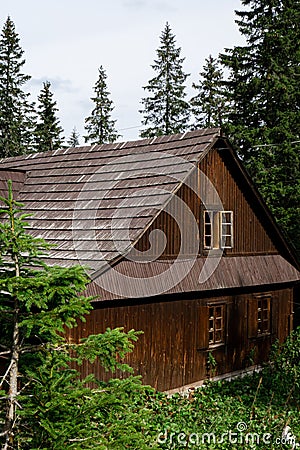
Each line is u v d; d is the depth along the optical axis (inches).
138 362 507.8
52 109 1785.2
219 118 1445.6
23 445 245.0
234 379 591.2
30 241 245.3
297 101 1016.9
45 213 584.1
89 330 461.7
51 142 1776.6
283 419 437.1
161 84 1465.3
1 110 1530.5
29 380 249.4
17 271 246.2
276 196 978.1
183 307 557.0
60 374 256.8
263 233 671.8
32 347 252.2
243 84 1035.9
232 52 1074.7
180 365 551.2
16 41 1558.8
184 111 1471.5
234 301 623.5
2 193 646.5
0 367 428.5
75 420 229.9
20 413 228.2
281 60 1014.4
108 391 245.8
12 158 791.7
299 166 992.9
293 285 723.4
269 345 678.5
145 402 466.9
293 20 1010.7
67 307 238.5
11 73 1551.4
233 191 626.8
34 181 671.1
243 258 636.1
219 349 602.2
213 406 474.9
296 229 957.8
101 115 1688.0
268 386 561.0
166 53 1466.5
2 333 269.4
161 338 531.5
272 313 684.7
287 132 974.4
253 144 1000.2
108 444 230.2
